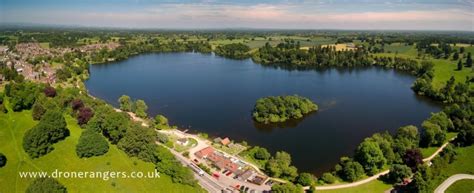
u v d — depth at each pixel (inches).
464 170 5546.3
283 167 5388.8
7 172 4559.5
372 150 5374.0
